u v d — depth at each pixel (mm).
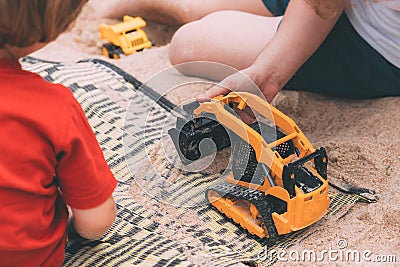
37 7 846
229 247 1158
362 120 1495
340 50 1516
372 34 1455
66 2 877
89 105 1499
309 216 1163
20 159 861
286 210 1157
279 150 1238
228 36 1603
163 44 2057
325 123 1528
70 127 887
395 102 1534
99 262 1078
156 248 1114
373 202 1259
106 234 1147
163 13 2055
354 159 1369
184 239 1165
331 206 1259
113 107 1517
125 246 1119
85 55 1946
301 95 1635
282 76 1417
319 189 1161
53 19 870
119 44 1904
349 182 1316
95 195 955
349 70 1542
